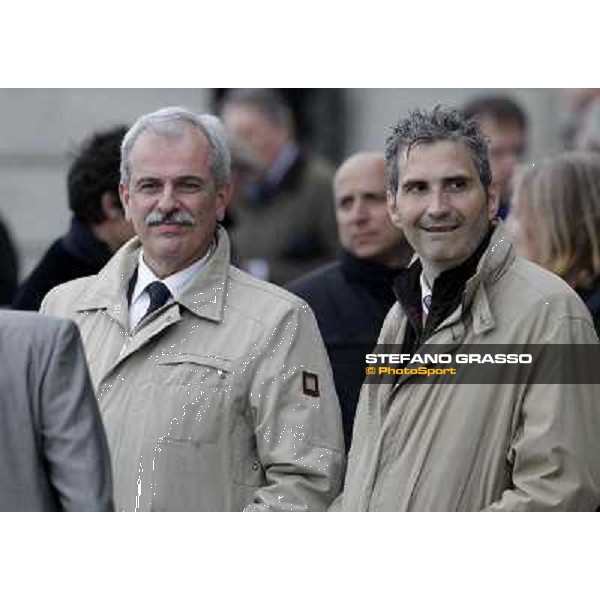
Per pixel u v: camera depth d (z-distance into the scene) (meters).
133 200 11.22
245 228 20.59
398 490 10.66
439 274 10.74
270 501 10.83
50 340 9.63
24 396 9.54
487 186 10.80
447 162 10.68
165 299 11.19
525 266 10.69
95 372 11.14
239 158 20.73
